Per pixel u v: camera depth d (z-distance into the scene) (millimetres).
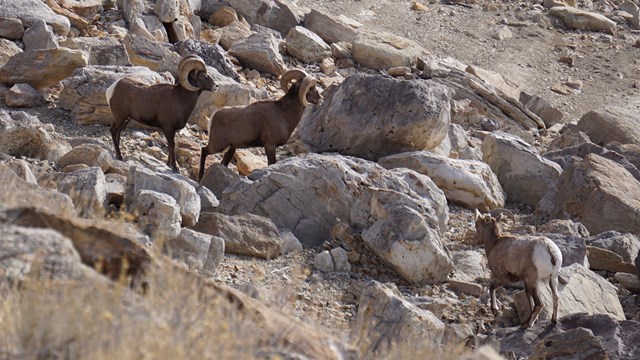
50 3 66938
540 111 75000
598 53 90938
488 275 39562
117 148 44438
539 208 51406
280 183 40688
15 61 52688
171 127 43719
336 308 33719
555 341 31875
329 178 41000
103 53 57219
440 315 35312
